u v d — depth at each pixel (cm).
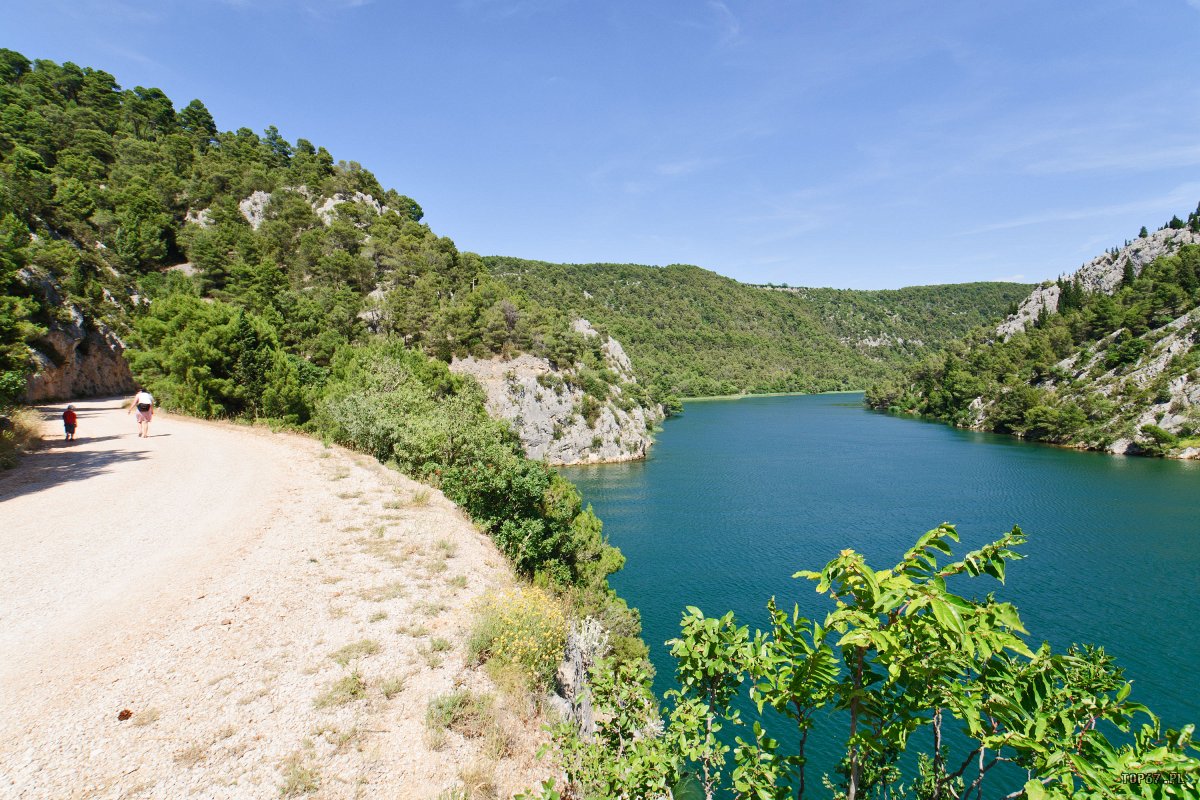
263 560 1288
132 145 13600
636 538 5603
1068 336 15362
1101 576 4428
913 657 405
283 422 3341
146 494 1758
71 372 5894
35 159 9069
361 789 712
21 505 1619
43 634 930
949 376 16725
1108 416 10888
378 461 2386
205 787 666
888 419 16250
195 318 4272
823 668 451
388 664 955
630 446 10588
